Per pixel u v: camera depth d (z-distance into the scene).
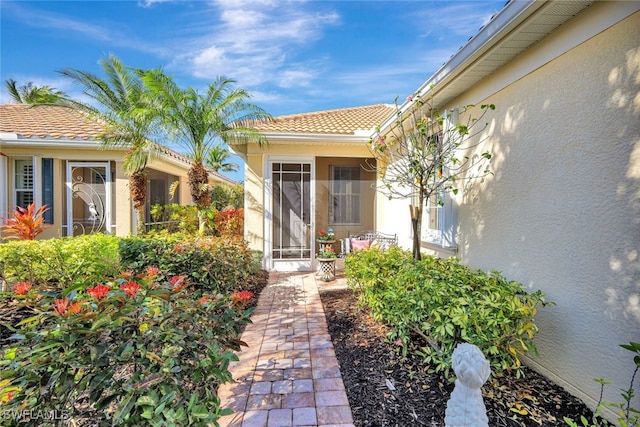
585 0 2.94
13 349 2.14
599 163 2.95
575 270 3.19
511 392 3.27
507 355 3.26
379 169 8.95
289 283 8.14
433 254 6.41
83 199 11.17
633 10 2.66
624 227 2.72
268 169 9.34
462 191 5.35
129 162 9.78
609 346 2.83
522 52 3.94
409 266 4.75
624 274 2.72
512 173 4.15
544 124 3.61
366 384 3.52
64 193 11.06
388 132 7.38
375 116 11.75
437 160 5.12
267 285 7.95
